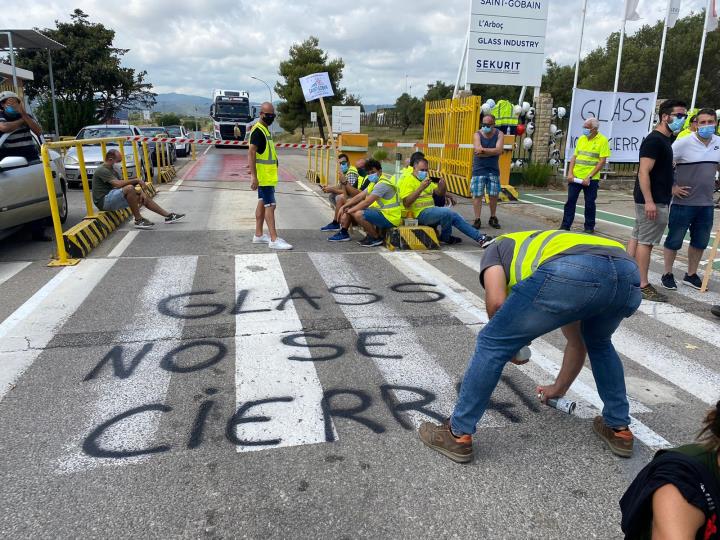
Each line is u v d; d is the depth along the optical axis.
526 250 2.61
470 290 5.78
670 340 4.57
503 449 3.02
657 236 5.48
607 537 2.39
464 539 2.37
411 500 2.60
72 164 13.37
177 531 2.38
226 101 36.50
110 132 16.38
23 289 5.48
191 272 6.14
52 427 3.12
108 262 6.49
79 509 2.49
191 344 4.26
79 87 30.67
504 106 12.90
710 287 6.07
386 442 3.05
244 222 9.20
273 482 2.70
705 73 34.22
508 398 3.56
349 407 3.40
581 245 2.55
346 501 2.58
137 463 2.82
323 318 4.88
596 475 2.81
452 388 3.66
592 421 3.31
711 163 5.51
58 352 4.07
